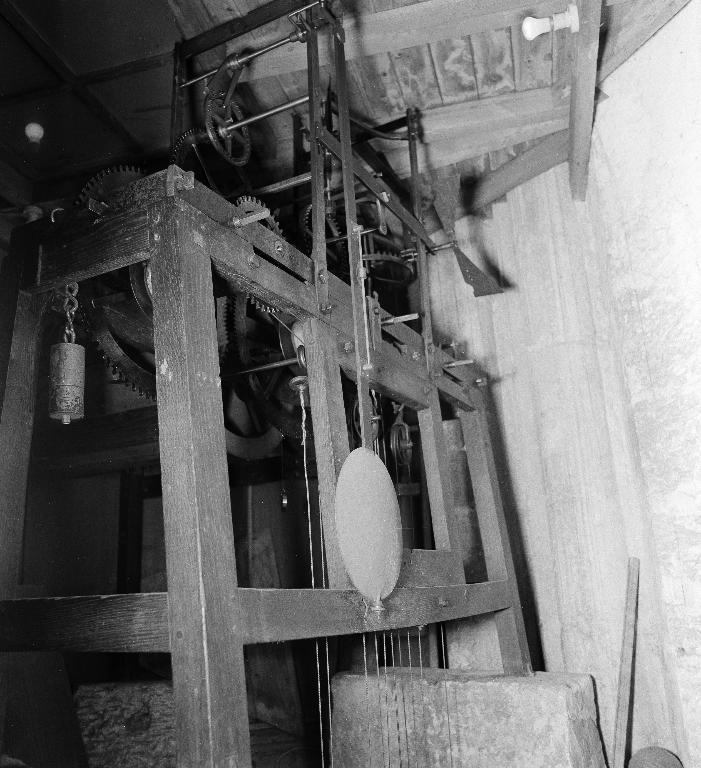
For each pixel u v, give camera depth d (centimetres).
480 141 541
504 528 476
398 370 380
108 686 462
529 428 549
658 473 453
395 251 577
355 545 273
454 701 405
